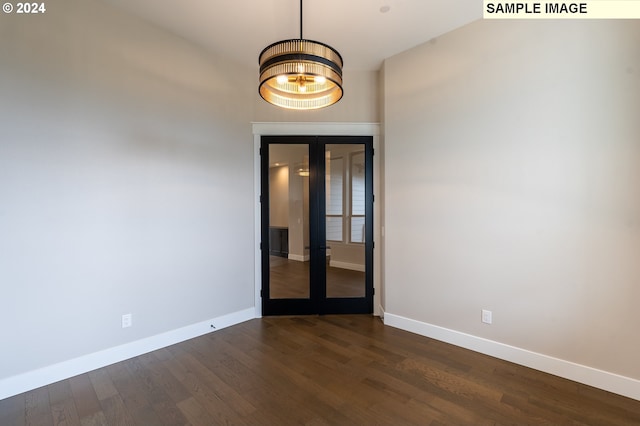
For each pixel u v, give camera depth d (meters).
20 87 2.16
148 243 2.84
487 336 2.76
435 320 3.10
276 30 2.96
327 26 2.88
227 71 3.47
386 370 2.50
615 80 2.16
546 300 2.46
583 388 2.24
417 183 3.20
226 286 3.46
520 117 2.55
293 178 3.79
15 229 2.15
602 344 2.24
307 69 1.69
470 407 2.03
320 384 2.30
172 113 3.01
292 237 3.82
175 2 2.54
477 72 2.78
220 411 1.99
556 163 2.40
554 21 2.39
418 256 3.21
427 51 3.12
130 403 2.07
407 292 3.31
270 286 3.78
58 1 2.33
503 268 2.67
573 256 2.34
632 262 2.13
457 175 2.92
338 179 3.77
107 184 2.58
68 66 2.37
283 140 3.74
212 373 2.46
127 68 2.70
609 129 2.19
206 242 3.28
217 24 2.87
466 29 2.84
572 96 2.32
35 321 2.23
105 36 2.57
